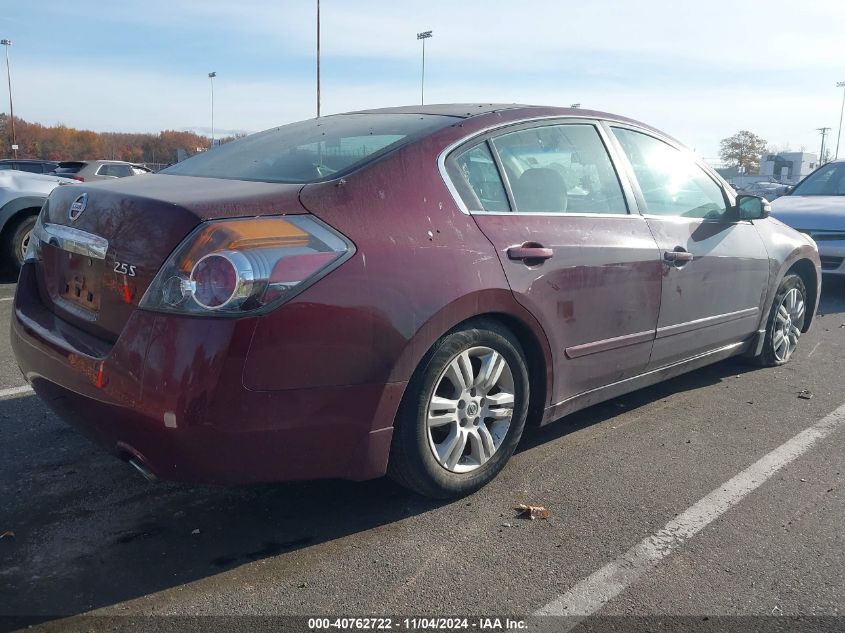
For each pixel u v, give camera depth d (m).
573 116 3.95
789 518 3.23
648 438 4.10
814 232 8.37
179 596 2.62
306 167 3.16
